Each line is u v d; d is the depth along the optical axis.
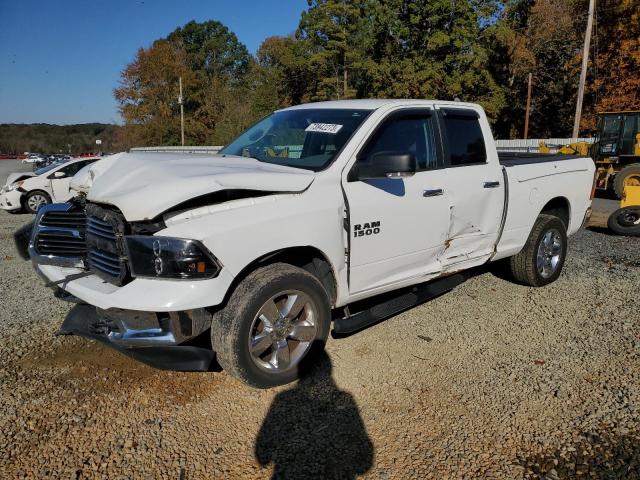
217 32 82.50
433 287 4.56
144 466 2.72
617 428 3.03
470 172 4.53
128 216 2.99
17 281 5.98
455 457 2.79
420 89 35.22
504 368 3.77
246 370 3.19
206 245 2.95
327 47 42.69
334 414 3.20
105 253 3.31
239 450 2.86
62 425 3.06
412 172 3.46
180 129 55.53
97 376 3.64
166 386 3.52
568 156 6.05
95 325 3.41
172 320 3.06
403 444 2.91
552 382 3.56
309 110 4.47
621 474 2.65
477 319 4.71
